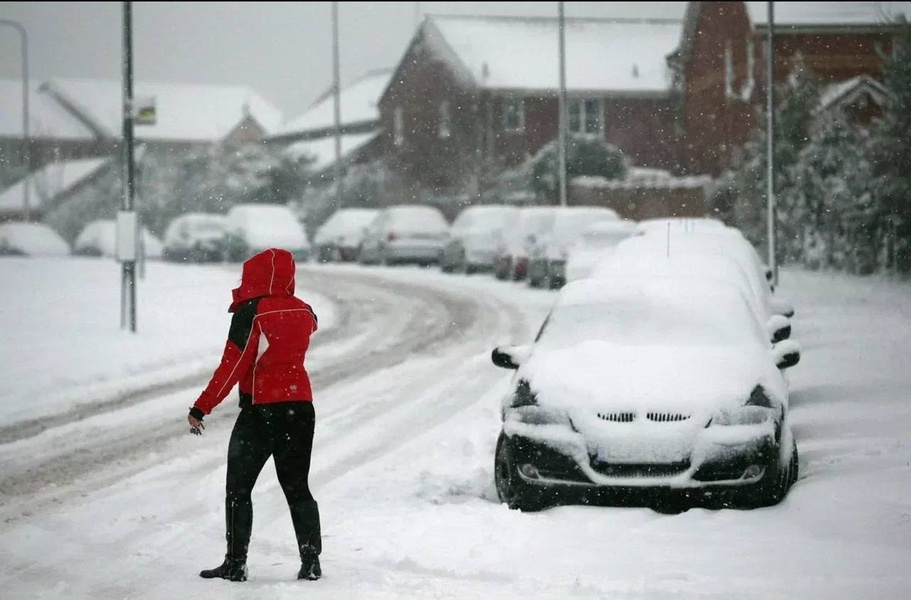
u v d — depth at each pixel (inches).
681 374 753.6
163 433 1058.7
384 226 3882.9
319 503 783.1
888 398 1058.7
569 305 880.9
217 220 4478.3
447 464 914.1
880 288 2246.6
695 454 711.1
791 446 778.8
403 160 5551.2
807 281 2504.9
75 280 2886.3
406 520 716.7
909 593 541.0
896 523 661.9
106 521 738.2
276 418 588.7
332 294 2667.3
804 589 550.9
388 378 1401.3
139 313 2070.6
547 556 624.4
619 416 729.0
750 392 739.4
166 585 586.2
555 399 748.6
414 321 2075.5
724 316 847.7
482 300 2454.5
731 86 4616.1
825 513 692.7
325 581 587.5
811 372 1239.5
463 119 5187.0
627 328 840.9
